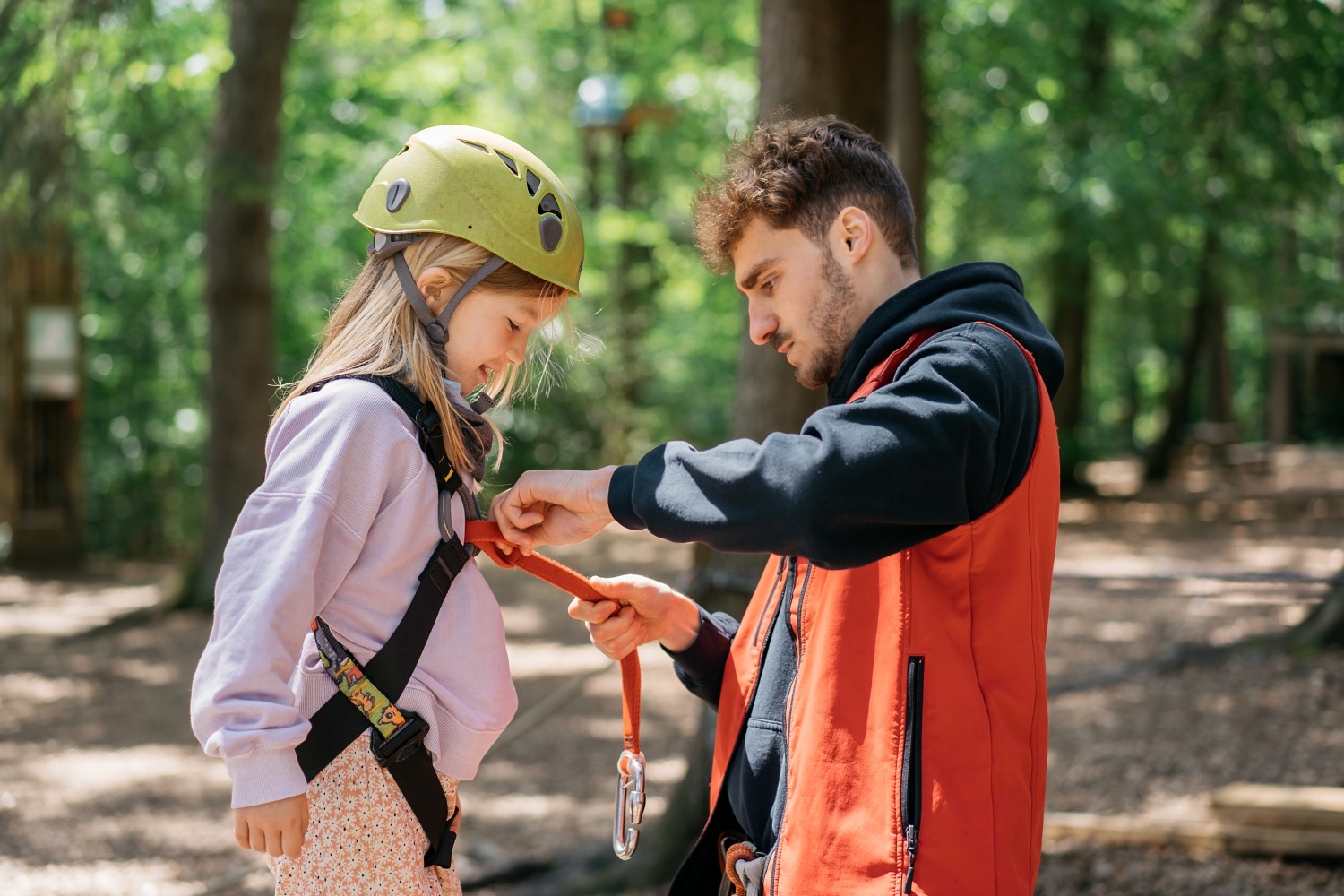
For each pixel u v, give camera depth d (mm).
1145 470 19266
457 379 1697
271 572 1483
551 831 5168
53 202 6738
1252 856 3834
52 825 5320
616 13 14648
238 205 9648
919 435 1358
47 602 10992
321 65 13617
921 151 11930
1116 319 20281
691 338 19609
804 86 3908
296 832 1471
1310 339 24891
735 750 1761
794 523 1374
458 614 1642
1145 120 11844
